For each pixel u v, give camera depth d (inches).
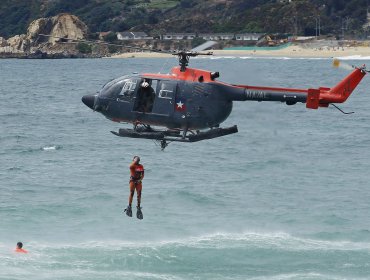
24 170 5251.0
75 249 3363.7
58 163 5546.3
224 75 3715.6
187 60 2844.5
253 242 3491.6
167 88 2817.4
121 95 2856.8
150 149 6171.3
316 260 3265.3
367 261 3260.3
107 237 3587.6
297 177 5039.4
